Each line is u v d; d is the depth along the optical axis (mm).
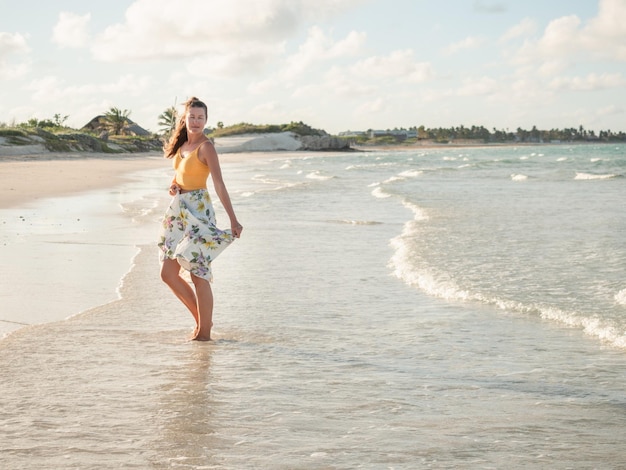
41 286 6504
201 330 4707
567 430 3123
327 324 5230
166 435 3006
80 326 5062
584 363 4219
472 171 34438
